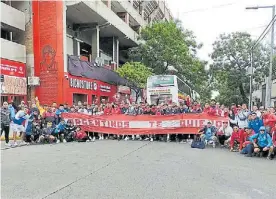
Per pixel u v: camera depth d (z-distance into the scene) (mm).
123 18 35812
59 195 5633
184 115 14461
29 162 8781
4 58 19688
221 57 34781
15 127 12648
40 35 21891
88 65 24484
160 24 32219
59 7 21641
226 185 6477
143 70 28953
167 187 6219
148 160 9219
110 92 28844
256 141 10555
